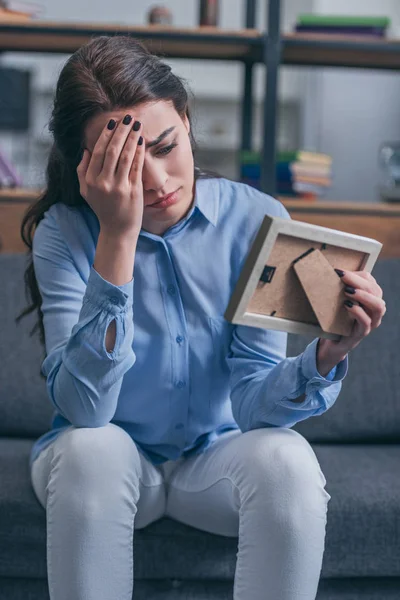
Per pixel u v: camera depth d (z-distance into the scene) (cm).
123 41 120
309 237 105
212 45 243
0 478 137
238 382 126
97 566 107
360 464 153
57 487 108
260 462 110
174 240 129
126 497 110
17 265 181
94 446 111
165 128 114
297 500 107
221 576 129
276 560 106
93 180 110
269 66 236
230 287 131
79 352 112
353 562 131
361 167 378
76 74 116
